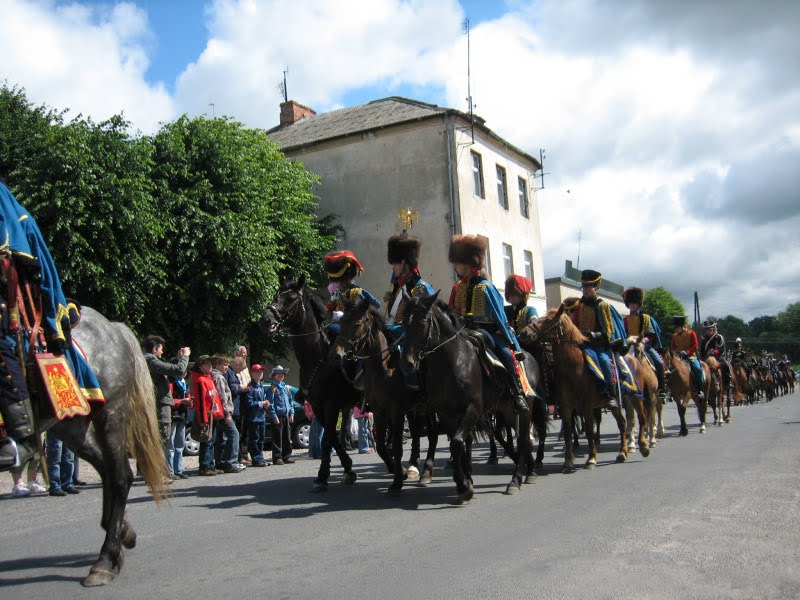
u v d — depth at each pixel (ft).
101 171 55.88
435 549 18.35
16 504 28.76
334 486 30.91
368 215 97.40
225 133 73.20
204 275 66.54
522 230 111.34
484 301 27.53
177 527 22.39
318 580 15.87
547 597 14.11
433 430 30.17
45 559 18.86
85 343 17.17
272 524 22.40
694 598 13.88
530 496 25.96
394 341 28.12
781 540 18.15
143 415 18.17
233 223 68.18
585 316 34.71
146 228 59.62
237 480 34.50
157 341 35.17
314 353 30.14
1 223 15.26
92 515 25.79
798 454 34.30
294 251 84.94
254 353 83.92
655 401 44.73
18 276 15.39
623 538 18.70
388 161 96.43
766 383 110.83
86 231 56.08
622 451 34.96
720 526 19.76
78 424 16.85
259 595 14.90
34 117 62.44
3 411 14.61
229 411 38.88
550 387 32.68
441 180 92.79
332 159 100.48
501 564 16.61
